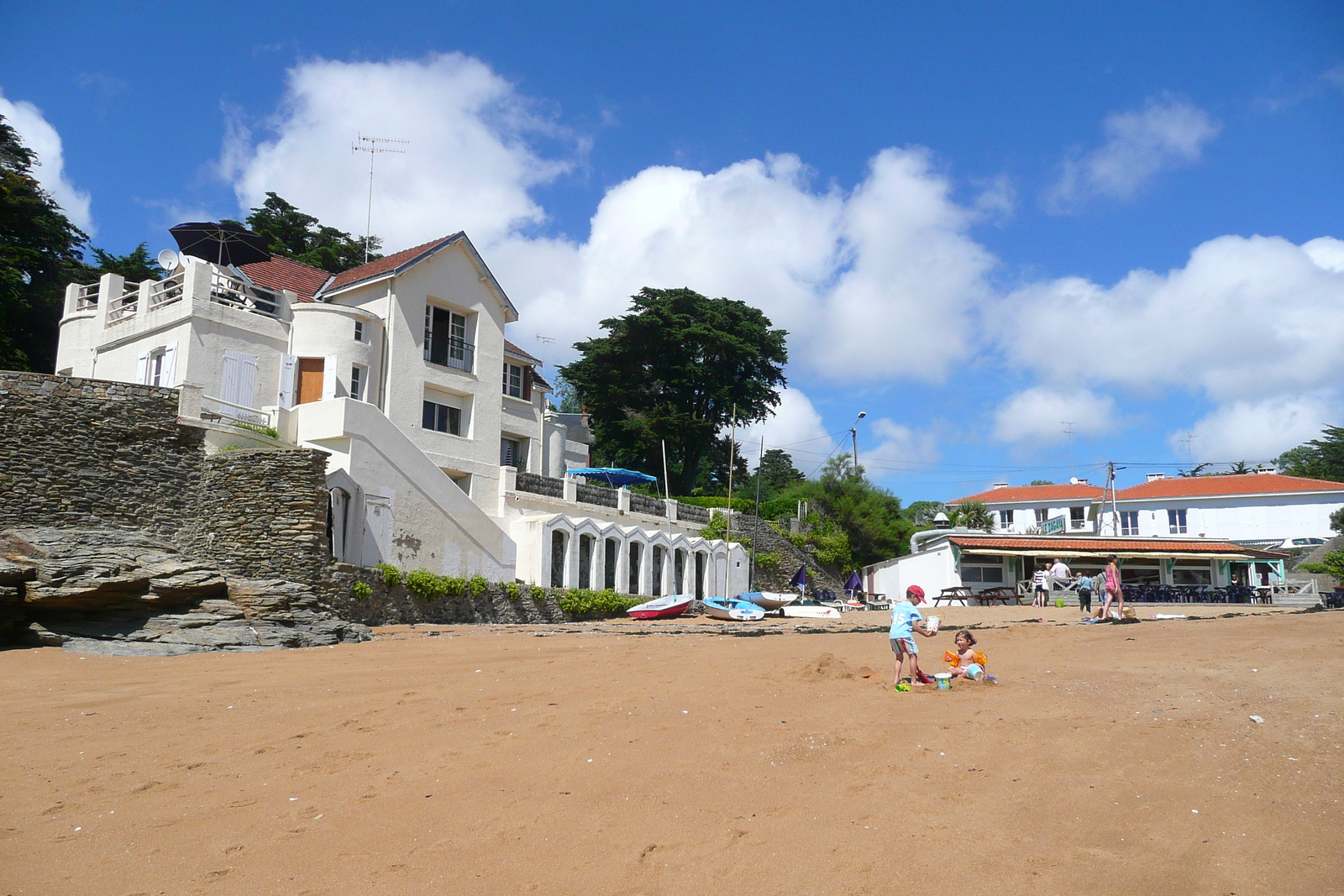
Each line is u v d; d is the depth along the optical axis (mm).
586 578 33875
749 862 6219
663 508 40469
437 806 7426
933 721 9773
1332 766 7918
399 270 33625
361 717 10648
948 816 6918
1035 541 46188
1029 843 6402
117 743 9594
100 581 18031
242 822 7188
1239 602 39469
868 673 13172
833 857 6242
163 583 18844
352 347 32062
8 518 21688
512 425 40719
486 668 14555
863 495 58000
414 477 27688
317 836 6855
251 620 19156
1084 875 5875
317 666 15156
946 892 5699
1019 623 26250
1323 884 5668
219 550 23578
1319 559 60250
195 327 29141
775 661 14992
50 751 9297
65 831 7059
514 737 9461
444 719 10445
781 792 7570
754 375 67938
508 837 6742
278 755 9062
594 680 12961
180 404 24844
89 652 16562
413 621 25797
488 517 30000
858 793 7492
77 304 35531
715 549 40906
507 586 29203
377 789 7891
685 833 6738
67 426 22938
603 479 48906
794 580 44156
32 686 13070
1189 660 14258
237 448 25016
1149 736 9039
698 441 63312
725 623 29297
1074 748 8609
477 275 37344
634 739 9258
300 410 27297
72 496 22625
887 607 41031
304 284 37875
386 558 26484
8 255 39344
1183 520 70125
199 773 8477
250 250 35031
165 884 6094
